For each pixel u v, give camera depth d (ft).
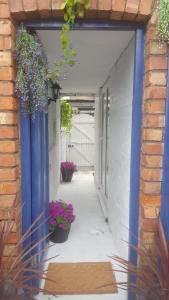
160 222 5.48
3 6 5.23
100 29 5.77
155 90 5.44
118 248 8.95
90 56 8.62
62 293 7.00
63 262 8.50
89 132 27.50
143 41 5.78
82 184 20.15
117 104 9.33
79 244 9.76
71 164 21.20
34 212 6.59
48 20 5.62
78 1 4.93
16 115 5.70
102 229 11.13
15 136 5.63
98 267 8.24
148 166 5.65
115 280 7.56
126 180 7.58
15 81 5.54
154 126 5.54
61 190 18.08
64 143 25.11
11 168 5.60
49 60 8.83
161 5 4.97
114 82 10.05
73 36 6.57
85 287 7.26
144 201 5.75
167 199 5.51
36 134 6.42
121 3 5.24
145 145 5.67
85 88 16.63
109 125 11.81
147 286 5.16
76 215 12.85
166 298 4.79
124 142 7.93
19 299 5.07
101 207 13.79
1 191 5.63
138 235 6.26
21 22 5.62
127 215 7.45
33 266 5.89
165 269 4.96
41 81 5.79
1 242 5.08
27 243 6.13
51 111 12.42
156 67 5.39
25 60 5.45
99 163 16.94
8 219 5.57
